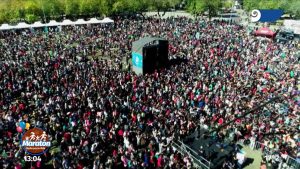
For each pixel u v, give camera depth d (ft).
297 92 96.02
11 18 230.48
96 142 65.92
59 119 73.41
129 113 79.66
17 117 75.10
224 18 284.00
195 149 65.46
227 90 94.94
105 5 253.24
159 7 295.07
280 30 198.70
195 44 152.35
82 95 85.97
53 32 188.24
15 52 133.39
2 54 129.29
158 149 67.51
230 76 107.45
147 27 196.75
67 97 84.79
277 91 96.53
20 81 95.50
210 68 114.01
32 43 152.97
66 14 252.42
